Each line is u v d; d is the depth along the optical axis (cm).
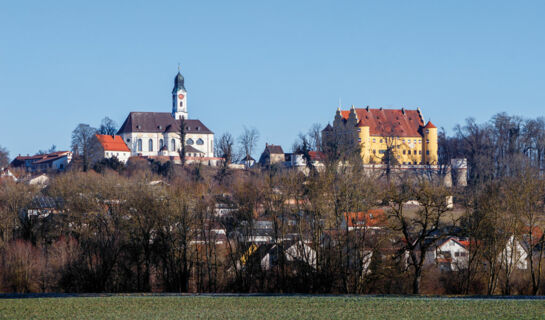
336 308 6094
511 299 6650
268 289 8919
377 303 6366
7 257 9550
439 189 8638
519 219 8931
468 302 6397
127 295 7256
